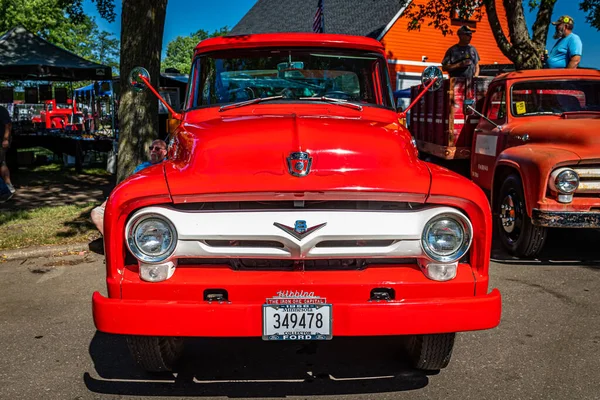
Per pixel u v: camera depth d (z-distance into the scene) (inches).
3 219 314.3
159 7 293.7
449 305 109.0
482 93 313.4
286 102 158.7
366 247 111.3
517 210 237.5
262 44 168.1
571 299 188.7
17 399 125.3
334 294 109.7
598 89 272.2
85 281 215.8
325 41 168.2
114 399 125.6
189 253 110.3
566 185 211.0
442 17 568.7
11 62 552.1
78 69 577.6
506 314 175.0
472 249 114.4
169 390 129.8
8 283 214.1
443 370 138.0
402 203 112.4
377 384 131.5
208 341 158.4
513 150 241.1
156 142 194.1
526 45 452.1
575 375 134.2
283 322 108.7
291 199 109.0
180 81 663.1
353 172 111.3
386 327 108.6
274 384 132.3
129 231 109.3
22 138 596.4
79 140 541.0
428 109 353.7
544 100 271.6
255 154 114.5
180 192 108.2
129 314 108.3
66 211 338.3
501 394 125.4
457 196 109.9
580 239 276.7
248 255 110.3
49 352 151.0
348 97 169.8
